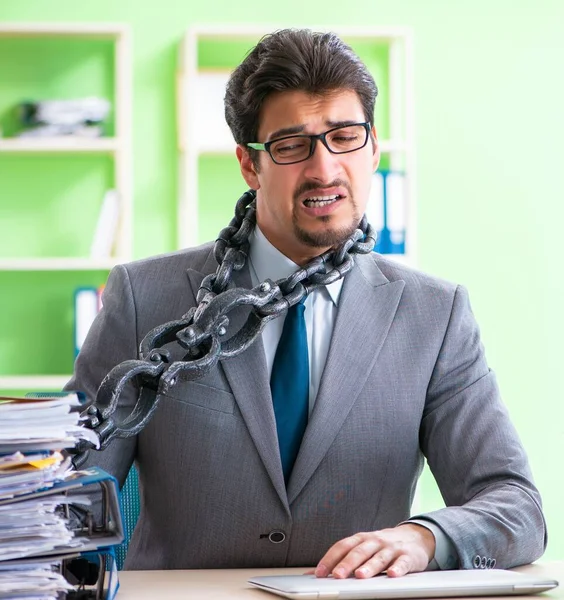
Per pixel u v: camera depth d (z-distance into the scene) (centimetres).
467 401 165
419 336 167
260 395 158
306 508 157
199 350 137
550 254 386
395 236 361
